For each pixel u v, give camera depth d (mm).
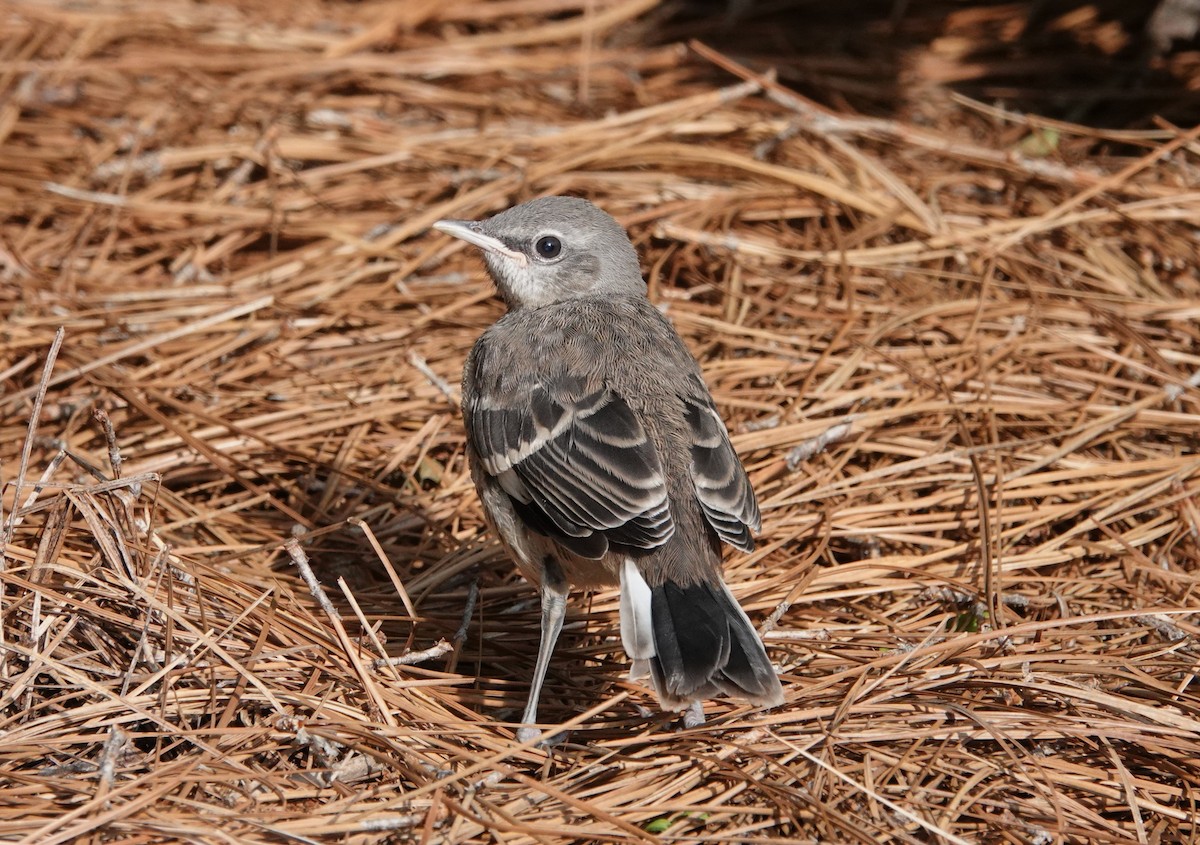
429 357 11656
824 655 8547
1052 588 9312
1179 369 11445
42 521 9133
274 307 11883
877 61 16516
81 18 15914
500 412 8508
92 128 14367
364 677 7875
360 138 14289
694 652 7246
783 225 13414
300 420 10914
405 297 12234
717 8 17969
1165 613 8391
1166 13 15656
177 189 13711
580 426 8164
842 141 14070
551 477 8156
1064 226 13117
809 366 11359
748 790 7320
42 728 7324
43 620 7867
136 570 8328
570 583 8656
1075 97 15852
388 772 7375
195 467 10445
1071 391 11180
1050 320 11945
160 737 7285
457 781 7207
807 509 10094
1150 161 13320
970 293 12383
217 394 11086
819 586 9289
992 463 10367
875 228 13016
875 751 7512
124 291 12164
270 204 13453
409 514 10164
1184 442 10750
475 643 9023
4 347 11062
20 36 15648
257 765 7312
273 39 16078
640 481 7844
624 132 14391
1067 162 14422
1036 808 7184
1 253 12312
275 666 8055
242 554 8781
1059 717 7703
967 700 7898
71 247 12836
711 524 7891
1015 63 16438
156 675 7594
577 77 16016
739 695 7020
